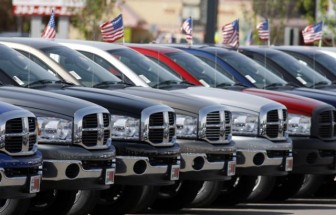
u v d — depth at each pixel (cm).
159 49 2814
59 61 2464
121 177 2277
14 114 2000
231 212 2552
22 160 2006
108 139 2211
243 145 2572
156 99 2428
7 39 2478
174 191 2514
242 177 2661
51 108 2144
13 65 2320
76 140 2150
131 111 2294
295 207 2728
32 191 2034
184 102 2438
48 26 2797
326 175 2991
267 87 2923
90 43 2650
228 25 3166
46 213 2247
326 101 2878
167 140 2330
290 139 2667
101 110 2192
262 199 2719
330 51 3366
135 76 2595
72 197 2223
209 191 2531
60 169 2128
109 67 2605
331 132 2805
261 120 2588
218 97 2595
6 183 1991
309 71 3145
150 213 2483
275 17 6638
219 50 2969
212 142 2445
